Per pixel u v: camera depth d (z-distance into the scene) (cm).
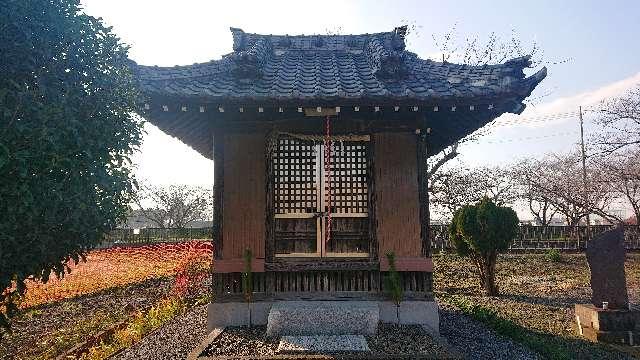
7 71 404
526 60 636
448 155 2278
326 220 692
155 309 973
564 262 1991
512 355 658
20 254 413
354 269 675
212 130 763
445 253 2253
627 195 2539
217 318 668
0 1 395
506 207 1289
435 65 768
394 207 690
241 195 691
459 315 959
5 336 875
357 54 907
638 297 1248
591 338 815
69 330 912
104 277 1684
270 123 706
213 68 738
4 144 372
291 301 670
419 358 511
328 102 624
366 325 614
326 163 696
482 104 632
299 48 916
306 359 515
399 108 641
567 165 3084
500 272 1773
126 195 497
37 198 399
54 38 437
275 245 686
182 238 3631
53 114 406
